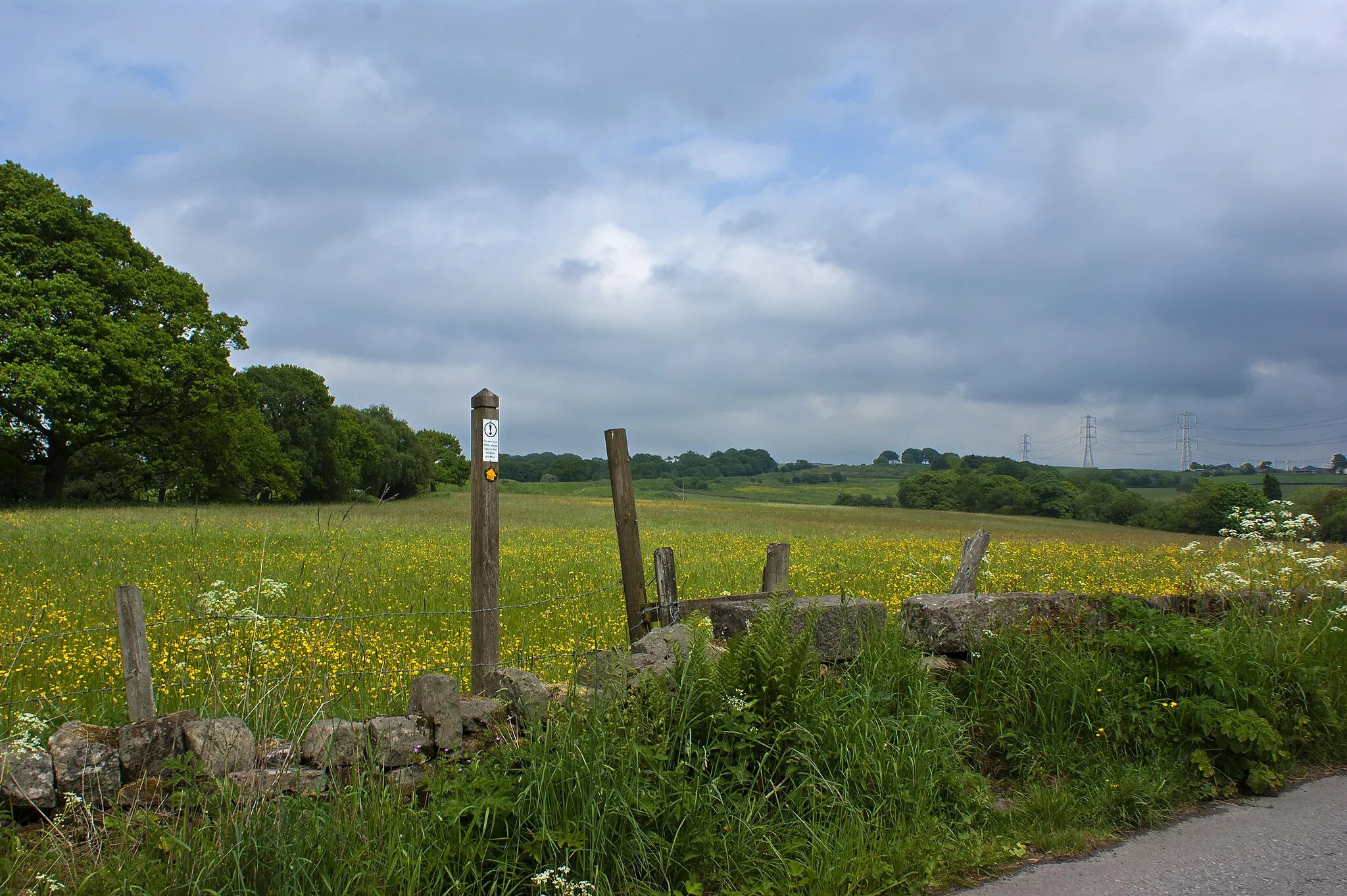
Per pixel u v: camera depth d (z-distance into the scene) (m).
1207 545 25.06
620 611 10.05
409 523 29.23
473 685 4.80
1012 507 87.31
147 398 38.72
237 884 3.10
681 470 152.38
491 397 4.90
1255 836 4.34
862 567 17.45
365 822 3.41
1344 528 30.38
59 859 3.17
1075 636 6.04
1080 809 4.56
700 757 4.17
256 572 12.77
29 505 33.28
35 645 7.00
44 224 34.56
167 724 3.62
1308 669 5.85
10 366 31.59
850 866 3.76
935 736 4.75
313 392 68.19
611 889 3.42
